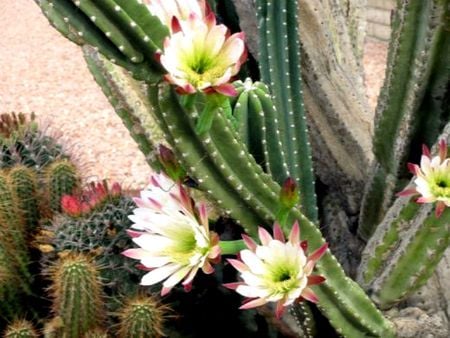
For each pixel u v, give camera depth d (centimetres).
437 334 154
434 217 137
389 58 163
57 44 567
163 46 106
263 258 109
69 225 181
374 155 174
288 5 161
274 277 109
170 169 121
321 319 147
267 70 166
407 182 167
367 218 180
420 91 153
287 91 163
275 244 109
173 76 100
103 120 450
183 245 113
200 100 111
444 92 152
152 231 113
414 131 159
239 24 191
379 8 491
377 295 151
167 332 180
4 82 512
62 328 168
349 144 188
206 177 120
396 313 155
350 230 192
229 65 102
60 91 493
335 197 196
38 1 116
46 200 206
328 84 185
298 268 108
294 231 108
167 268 112
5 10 654
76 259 166
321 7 181
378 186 174
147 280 111
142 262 112
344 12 199
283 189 117
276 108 163
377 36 501
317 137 188
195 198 167
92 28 108
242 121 139
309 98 186
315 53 182
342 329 140
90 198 190
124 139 429
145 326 160
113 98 169
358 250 187
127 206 181
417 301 158
